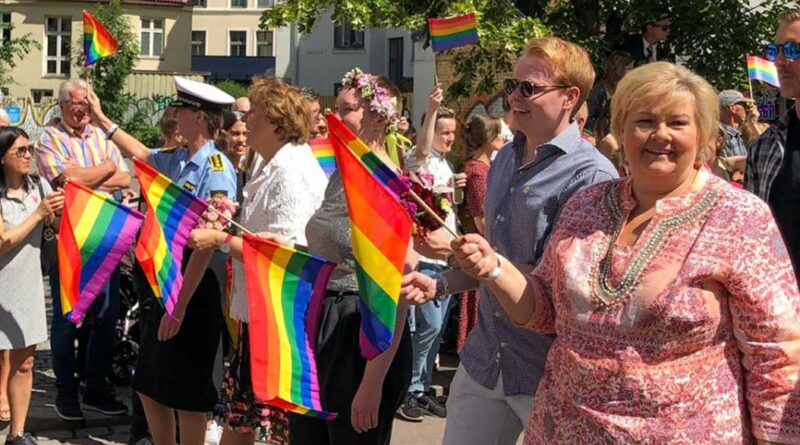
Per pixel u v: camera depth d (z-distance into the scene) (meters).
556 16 11.67
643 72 2.86
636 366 2.76
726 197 2.81
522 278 3.08
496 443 3.82
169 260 4.12
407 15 11.93
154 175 4.12
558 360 2.95
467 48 12.48
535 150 3.72
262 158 4.73
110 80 28.84
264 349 3.65
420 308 6.88
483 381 3.77
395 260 3.30
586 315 2.84
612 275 2.82
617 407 2.79
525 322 3.10
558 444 2.91
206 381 5.07
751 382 2.78
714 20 11.25
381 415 4.08
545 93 3.67
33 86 42.41
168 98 31.98
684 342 2.75
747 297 2.72
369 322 3.31
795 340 2.73
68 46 41.31
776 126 4.22
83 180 5.92
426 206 3.22
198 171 5.26
